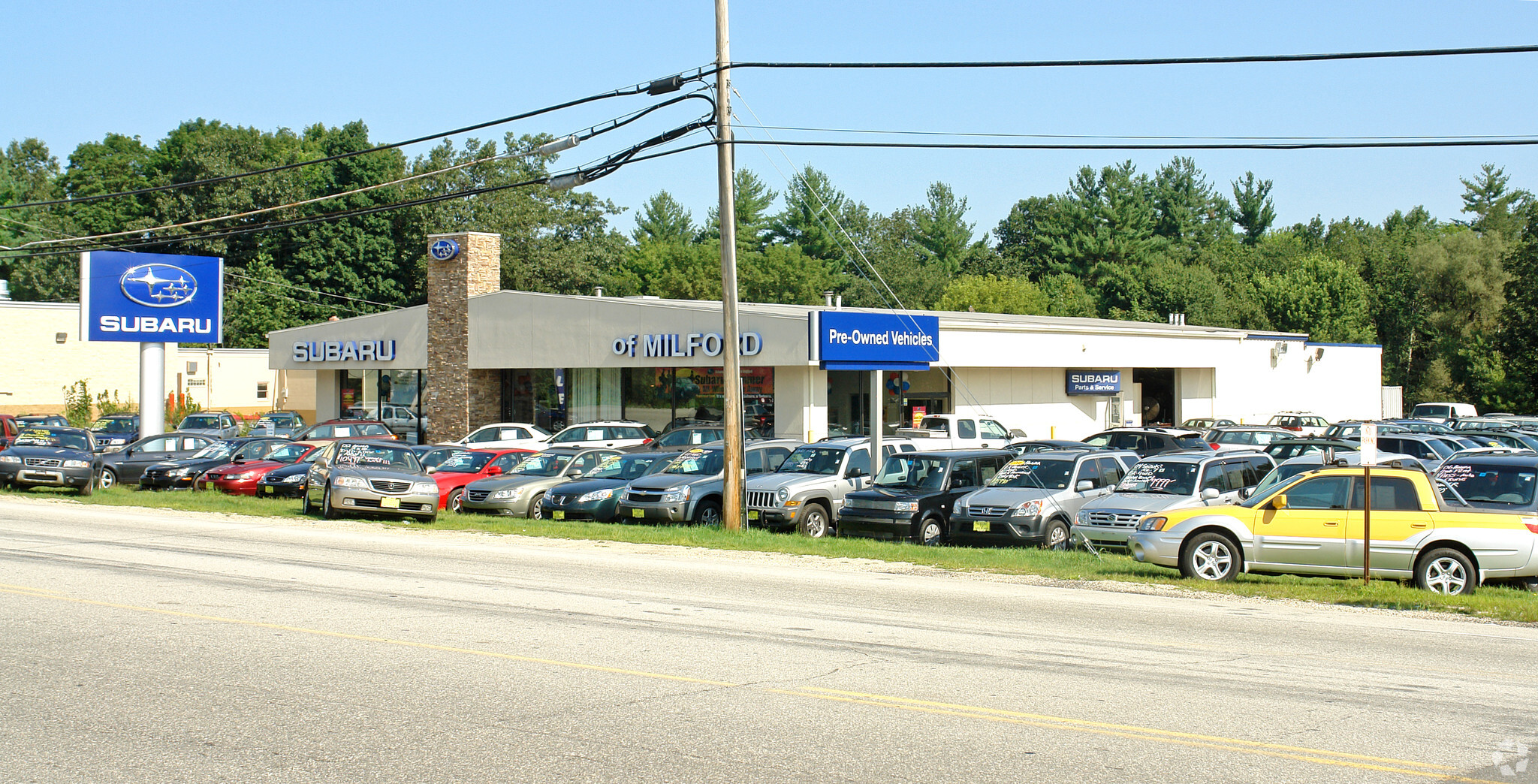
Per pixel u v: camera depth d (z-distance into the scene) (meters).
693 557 16.91
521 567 15.35
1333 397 52.81
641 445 31.92
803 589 13.55
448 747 6.85
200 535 18.92
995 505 18.52
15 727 7.24
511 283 73.25
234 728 7.24
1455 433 31.03
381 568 14.89
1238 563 14.24
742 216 94.75
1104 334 40.81
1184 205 111.00
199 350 60.25
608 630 10.63
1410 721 7.55
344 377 43.88
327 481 22.09
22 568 14.31
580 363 36.38
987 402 37.44
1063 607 12.30
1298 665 9.30
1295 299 74.69
